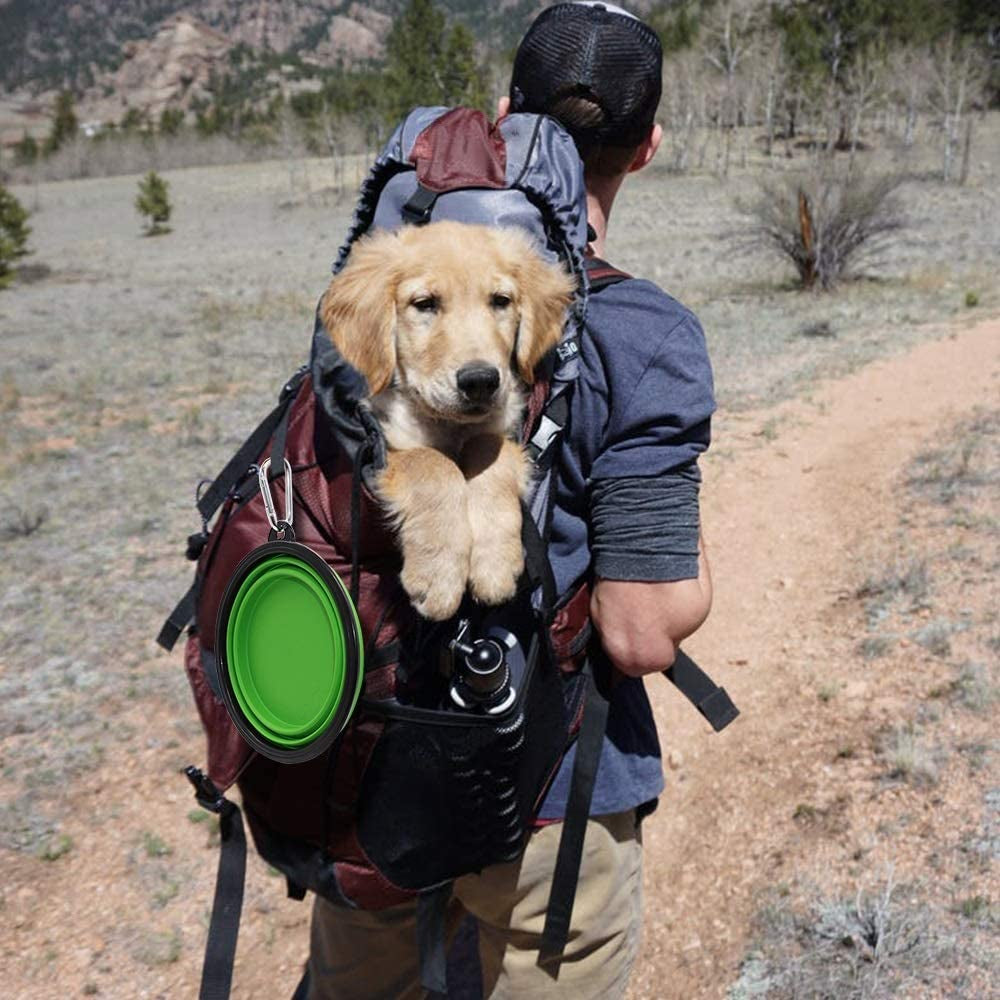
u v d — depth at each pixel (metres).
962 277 24.25
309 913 4.57
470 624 2.02
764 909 4.35
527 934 2.35
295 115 113.62
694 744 5.81
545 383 2.14
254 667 1.98
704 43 89.69
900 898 4.23
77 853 4.88
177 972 4.22
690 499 2.13
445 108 2.34
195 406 14.65
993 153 64.62
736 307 21.97
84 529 9.39
